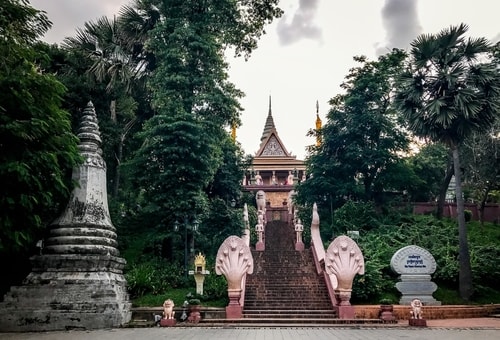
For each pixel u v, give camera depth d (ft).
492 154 99.50
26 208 42.29
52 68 81.05
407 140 97.19
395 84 85.92
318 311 55.01
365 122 94.73
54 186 46.57
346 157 95.20
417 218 94.99
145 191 77.05
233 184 91.56
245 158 99.45
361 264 54.65
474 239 85.92
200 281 59.52
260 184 177.37
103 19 90.74
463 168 104.88
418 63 73.67
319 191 98.43
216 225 79.51
